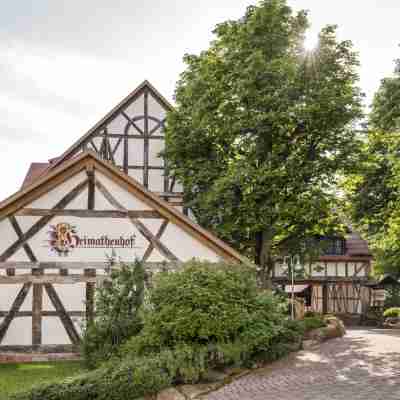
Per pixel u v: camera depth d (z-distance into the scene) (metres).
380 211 28.42
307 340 15.64
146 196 15.67
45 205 15.32
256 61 18.89
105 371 10.06
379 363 12.32
